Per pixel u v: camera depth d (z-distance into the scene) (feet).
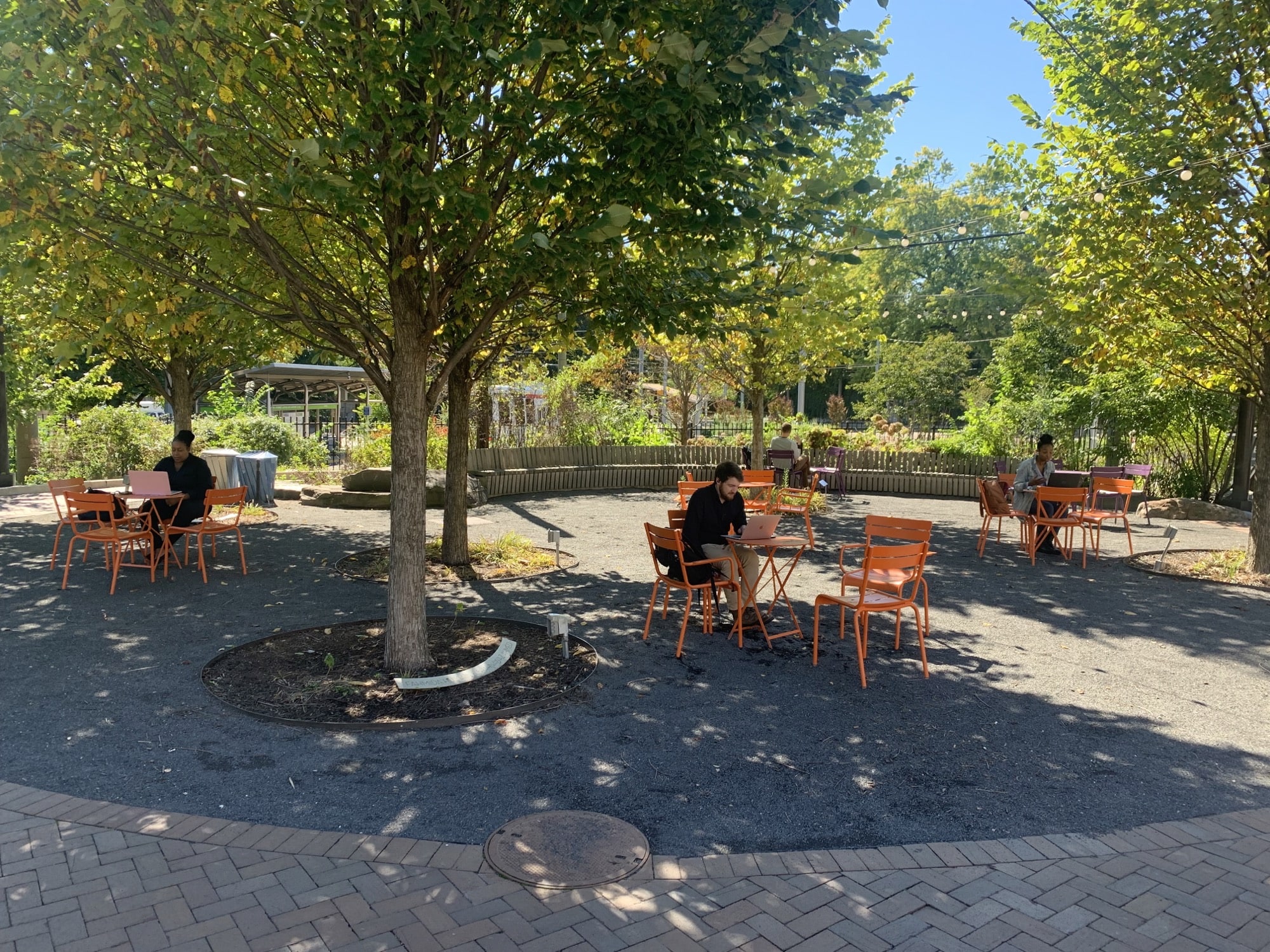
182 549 34.22
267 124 16.58
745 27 15.17
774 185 35.63
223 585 27.66
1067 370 72.08
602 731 15.80
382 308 26.78
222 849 11.15
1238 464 52.60
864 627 20.57
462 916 9.74
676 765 14.32
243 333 34.86
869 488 63.41
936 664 20.51
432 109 14.26
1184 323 32.53
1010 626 24.44
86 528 30.35
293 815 12.24
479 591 27.63
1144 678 19.67
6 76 14.16
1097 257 31.45
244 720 15.97
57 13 14.20
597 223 14.39
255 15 13.83
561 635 19.72
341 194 14.15
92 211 15.38
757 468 53.16
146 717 16.06
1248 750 15.53
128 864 10.73
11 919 9.50
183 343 34.58
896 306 147.13
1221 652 21.86
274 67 14.67
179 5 13.62
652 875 10.72
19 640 21.06
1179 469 56.18
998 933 9.66
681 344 54.95
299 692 17.26
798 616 25.29
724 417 92.58
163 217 16.47
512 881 10.52
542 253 15.65
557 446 62.64
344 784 13.30
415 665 18.79
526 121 14.99
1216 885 10.78
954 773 14.26
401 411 18.62
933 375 112.68
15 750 14.44
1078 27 32.71
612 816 12.41
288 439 66.49
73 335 19.02
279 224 18.24
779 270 38.11
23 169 14.47
